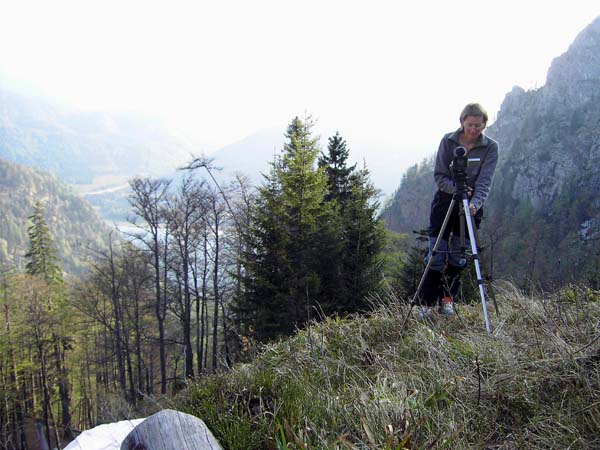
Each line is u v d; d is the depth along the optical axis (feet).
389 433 6.23
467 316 13.67
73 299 90.02
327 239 53.42
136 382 96.99
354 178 75.36
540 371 8.04
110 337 94.99
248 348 14.74
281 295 49.29
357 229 56.08
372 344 12.56
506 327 11.17
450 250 13.74
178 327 97.25
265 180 60.39
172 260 78.33
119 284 83.97
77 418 99.40
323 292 53.01
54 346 86.17
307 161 57.26
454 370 8.87
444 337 10.87
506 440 6.74
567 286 13.69
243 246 65.92
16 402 81.30
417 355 10.57
